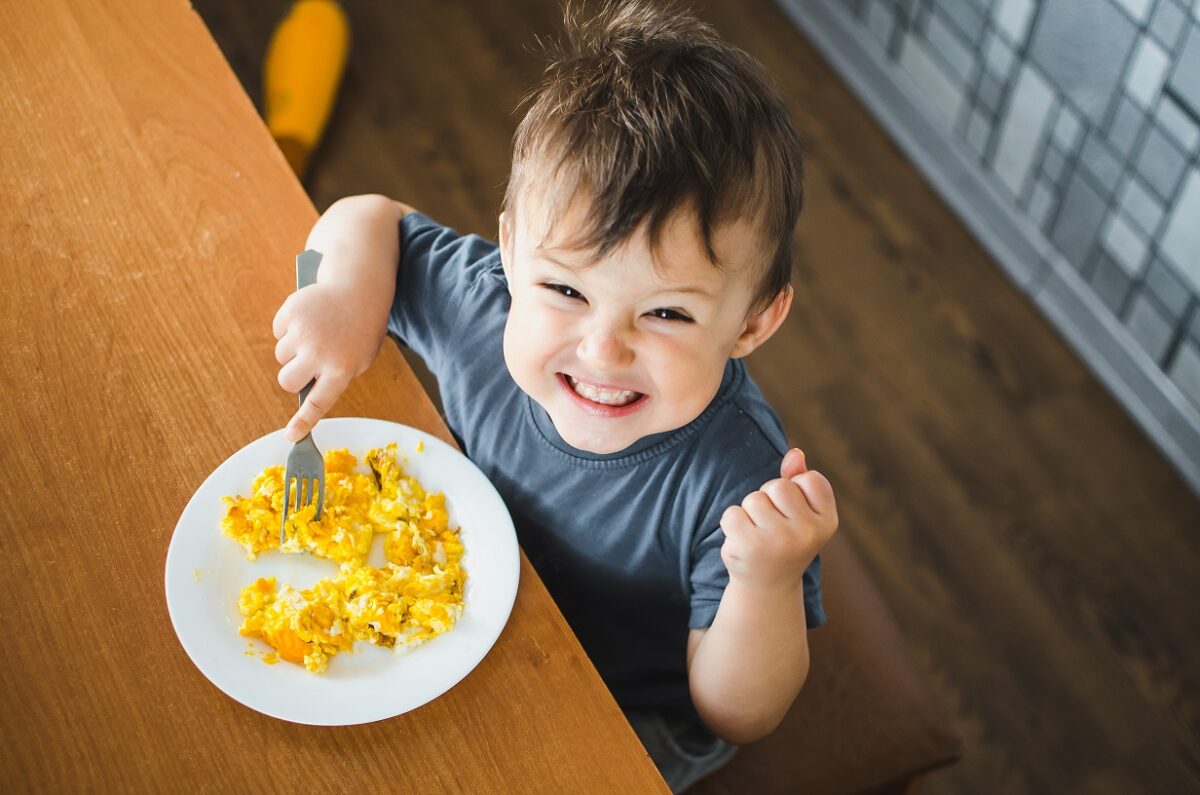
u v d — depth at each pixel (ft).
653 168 2.34
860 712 3.68
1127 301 6.15
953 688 5.46
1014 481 6.04
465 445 3.34
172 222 3.04
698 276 2.41
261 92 6.87
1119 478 6.08
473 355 3.24
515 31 7.38
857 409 6.22
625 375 2.58
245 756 2.36
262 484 2.65
